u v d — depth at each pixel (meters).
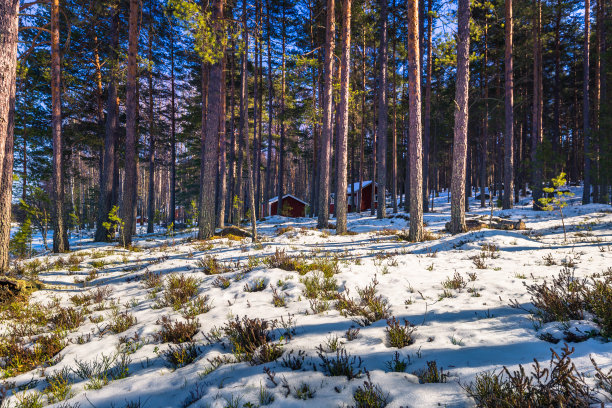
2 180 8.10
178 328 4.46
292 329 4.18
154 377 3.37
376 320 4.30
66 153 24.81
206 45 12.41
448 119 32.19
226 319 4.95
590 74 32.16
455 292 5.20
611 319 3.01
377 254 9.83
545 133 40.03
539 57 26.39
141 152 32.84
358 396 2.39
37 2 11.38
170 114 30.00
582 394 1.96
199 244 14.38
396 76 29.42
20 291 7.50
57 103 14.12
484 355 2.91
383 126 22.36
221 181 21.64
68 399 3.12
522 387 2.09
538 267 6.62
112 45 18.95
